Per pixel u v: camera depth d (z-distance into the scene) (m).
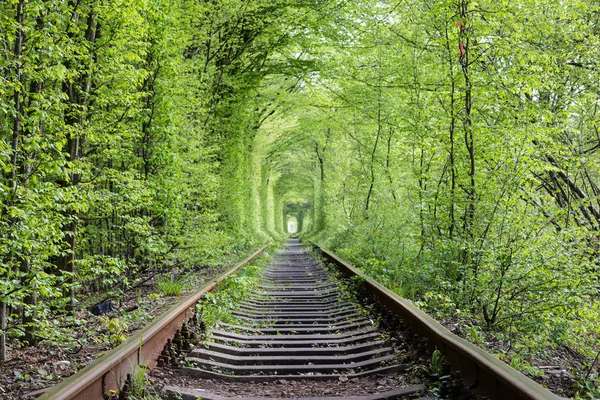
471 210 9.28
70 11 6.75
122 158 10.28
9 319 6.21
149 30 9.86
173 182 11.14
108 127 8.80
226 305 9.79
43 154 6.09
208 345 6.73
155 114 10.62
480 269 8.45
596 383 5.48
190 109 13.41
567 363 7.11
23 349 6.81
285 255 32.44
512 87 9.18
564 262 7.47
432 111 10.43
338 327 8.52
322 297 12.73
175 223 11.77
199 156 13.75
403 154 16.70
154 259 11.74
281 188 73.19
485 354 4.19
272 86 26.25
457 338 4.86
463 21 9.27
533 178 8.52
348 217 23.41
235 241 22.11
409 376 5.29
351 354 6.71
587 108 11.23
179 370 5.60
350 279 13.24
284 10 17.83
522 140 8.34
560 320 7.51
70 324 7.72
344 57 18.17
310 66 19.48
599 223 9.58
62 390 3.36
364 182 21.56
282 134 35.75
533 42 10.75
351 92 19.33
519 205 8.31
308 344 7.27
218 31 18.31
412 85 13.14
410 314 6.64
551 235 7.95
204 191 14.20
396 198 17.45
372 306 9.43
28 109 5.96
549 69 9.21
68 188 6.53
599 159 11.77
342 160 27.48
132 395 4.38
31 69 5.92
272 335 8.12
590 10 10.92
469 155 9.56
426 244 10.66
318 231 46.25
